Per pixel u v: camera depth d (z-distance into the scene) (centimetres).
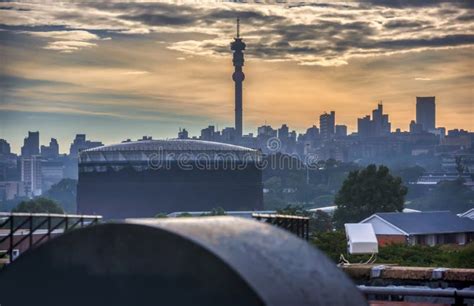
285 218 1792
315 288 601
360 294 625
